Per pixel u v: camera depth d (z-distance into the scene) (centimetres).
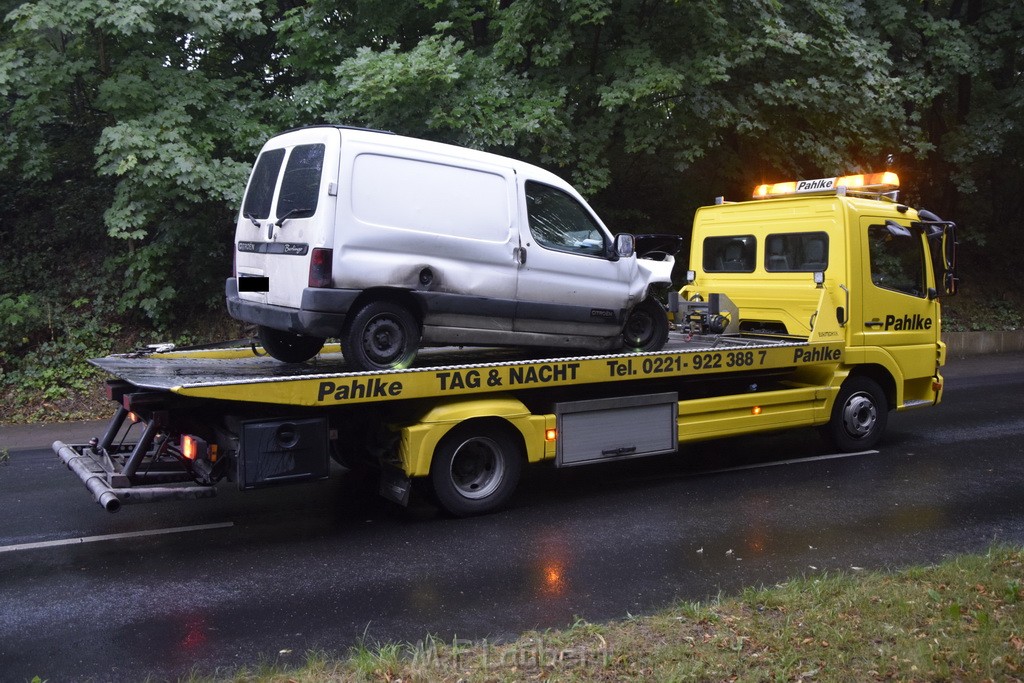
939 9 1775
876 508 698
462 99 1185
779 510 695
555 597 507
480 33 1399
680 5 1241
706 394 836
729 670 381
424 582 534
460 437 665
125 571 555
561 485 780
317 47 1293
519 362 678
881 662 385
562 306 738
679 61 1255
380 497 741
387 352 651
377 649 433
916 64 1554
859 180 912
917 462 866
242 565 567
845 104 1342
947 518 669
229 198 1140
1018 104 1648
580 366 707
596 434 724
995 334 1880
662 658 393
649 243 827
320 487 776
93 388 1223
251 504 718
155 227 1359
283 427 591
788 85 1293
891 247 914
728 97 1327
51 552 593
